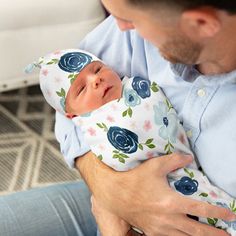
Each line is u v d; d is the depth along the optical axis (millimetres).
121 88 886
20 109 1796
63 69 909
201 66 730
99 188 850
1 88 1601
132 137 833
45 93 933
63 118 951
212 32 583
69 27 1544
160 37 615
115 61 925
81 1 1509
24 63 1561
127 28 647
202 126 783
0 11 1438
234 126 740
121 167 833
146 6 568
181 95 826
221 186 794
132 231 859
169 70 816
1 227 910
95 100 876
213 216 756
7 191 1527
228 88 731
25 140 1688
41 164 1613
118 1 586
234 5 551
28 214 935
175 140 825
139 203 798
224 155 765
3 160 1627
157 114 840
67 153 930
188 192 800
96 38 945
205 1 543
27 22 1488
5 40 1494
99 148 853
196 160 832
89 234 948
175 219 774
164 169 809
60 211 949
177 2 550
